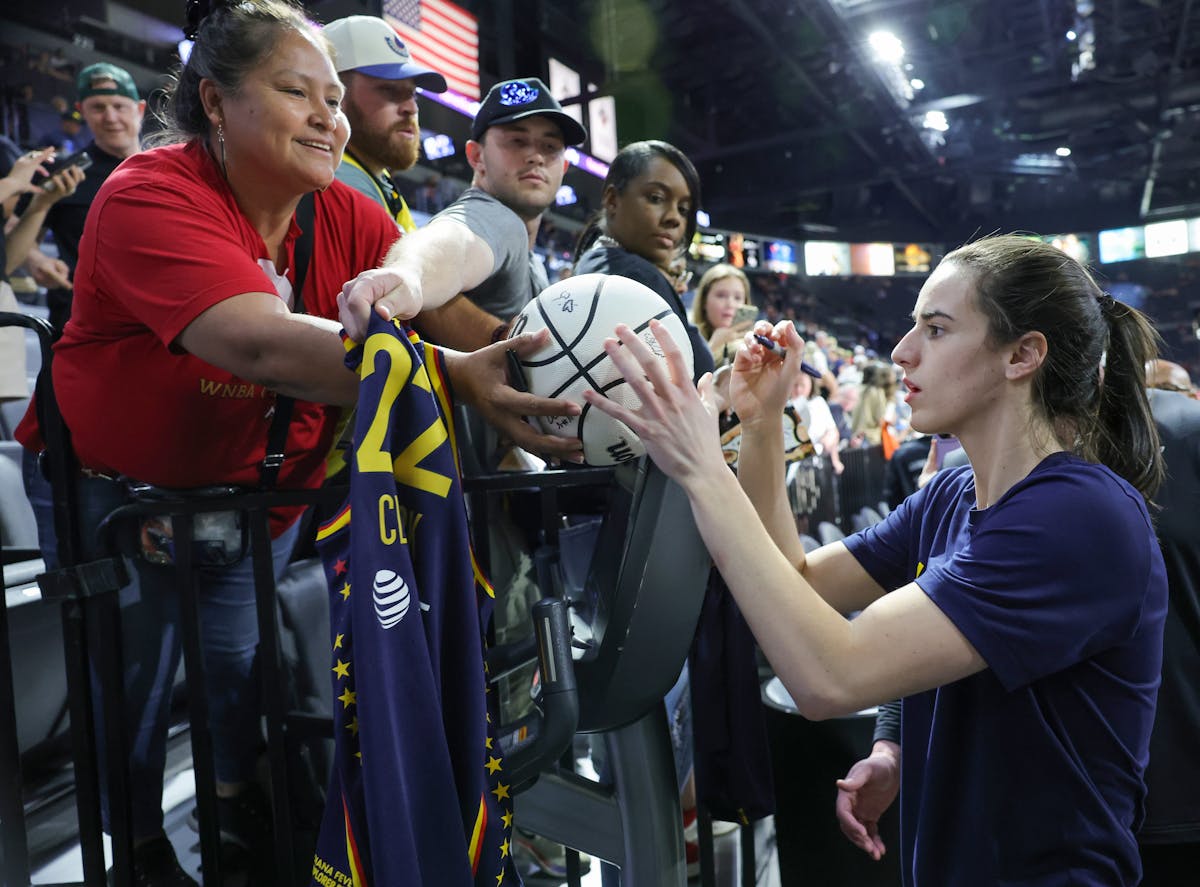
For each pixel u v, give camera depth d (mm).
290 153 1352
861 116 19953
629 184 2250
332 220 1605
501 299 1831
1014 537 1093
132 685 1627
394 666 1007
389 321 1085
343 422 1612
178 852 2133
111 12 9062
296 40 1348
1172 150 23672
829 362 14977
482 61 13102
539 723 1327
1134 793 1174
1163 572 1176
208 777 1349
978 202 28703
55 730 2463
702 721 1777
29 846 2141
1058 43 16719
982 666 1087
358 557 998
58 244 2734
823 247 28172
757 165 24406
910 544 1446
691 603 1388
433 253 1470
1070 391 1198
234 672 1655
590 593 1492
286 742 1360
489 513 1868
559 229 17328
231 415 1405
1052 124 20609
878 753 1684
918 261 29328
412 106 2316
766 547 1105
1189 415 1697
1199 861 1686
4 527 2646
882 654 1070
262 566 1335
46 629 2389
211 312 1204
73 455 1439
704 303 3615
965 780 1184
